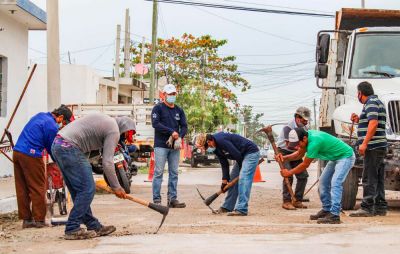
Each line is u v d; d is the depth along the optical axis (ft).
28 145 31.48
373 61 41.16
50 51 47.47
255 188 60.18
